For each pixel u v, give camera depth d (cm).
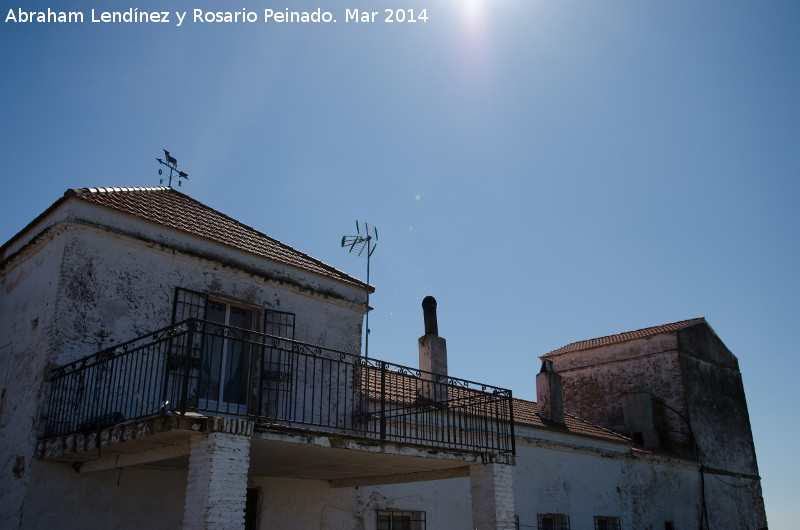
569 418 1930
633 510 1761
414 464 929
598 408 2469
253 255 1068
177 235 980
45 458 765
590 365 2550
